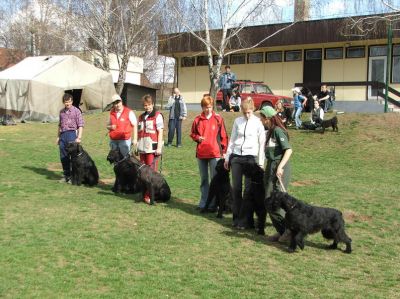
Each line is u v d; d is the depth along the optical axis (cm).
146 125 732
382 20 1780
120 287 409
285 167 564
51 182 834
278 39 2184
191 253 503
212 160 665
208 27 1970
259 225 584
